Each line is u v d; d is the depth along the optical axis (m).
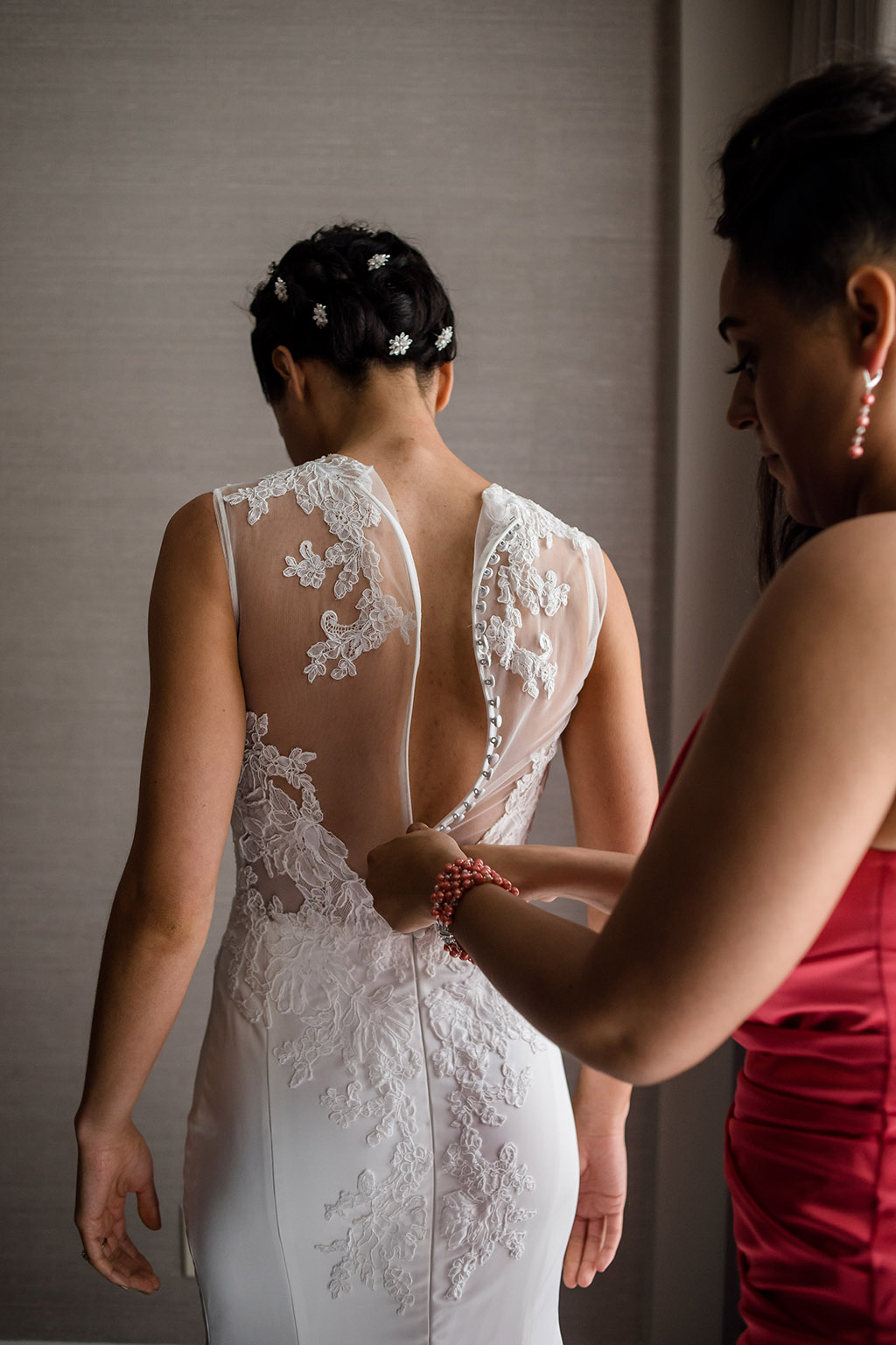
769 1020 0.73
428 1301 1.11
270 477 1.12
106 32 2.15
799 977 0.69
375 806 1.10
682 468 2.13
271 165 2.16
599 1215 1.45
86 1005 2.24
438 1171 1.11
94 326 2.17
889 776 0.52
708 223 2.11
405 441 1.17
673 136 2.14
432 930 1.12
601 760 1.24
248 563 1.07
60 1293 2.25
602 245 2.16
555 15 2.14
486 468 2.19
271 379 1.25
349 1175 1.10
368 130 2.15
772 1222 0.72
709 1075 2.17
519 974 0.67
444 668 1.10
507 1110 1.12
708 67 2.09
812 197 0.59
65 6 2.15
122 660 2.21
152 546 2.20
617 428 2.18
